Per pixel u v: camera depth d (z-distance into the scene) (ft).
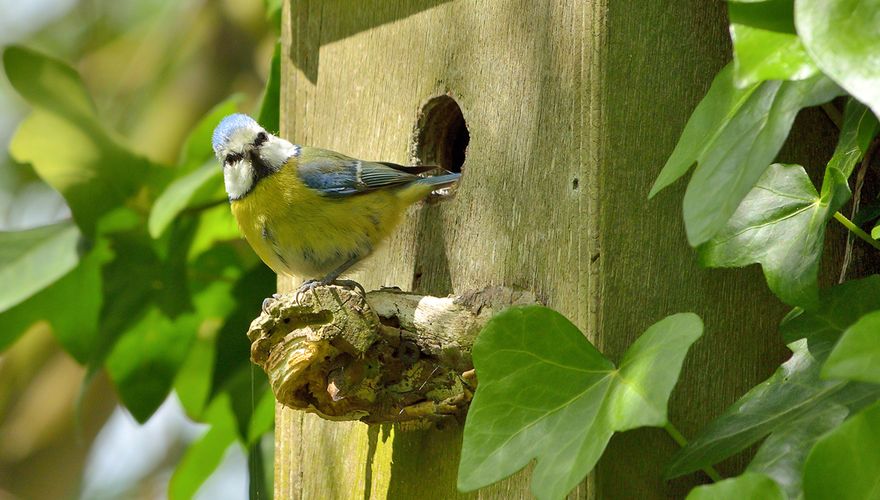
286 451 28.81
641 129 21.68
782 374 19.24
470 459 19.13
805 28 14.71
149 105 44.39
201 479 36.70
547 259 22.40
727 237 20.04
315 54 29.78
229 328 34.24
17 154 33.22
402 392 23.54
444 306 23.29
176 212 30.60
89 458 46.50
